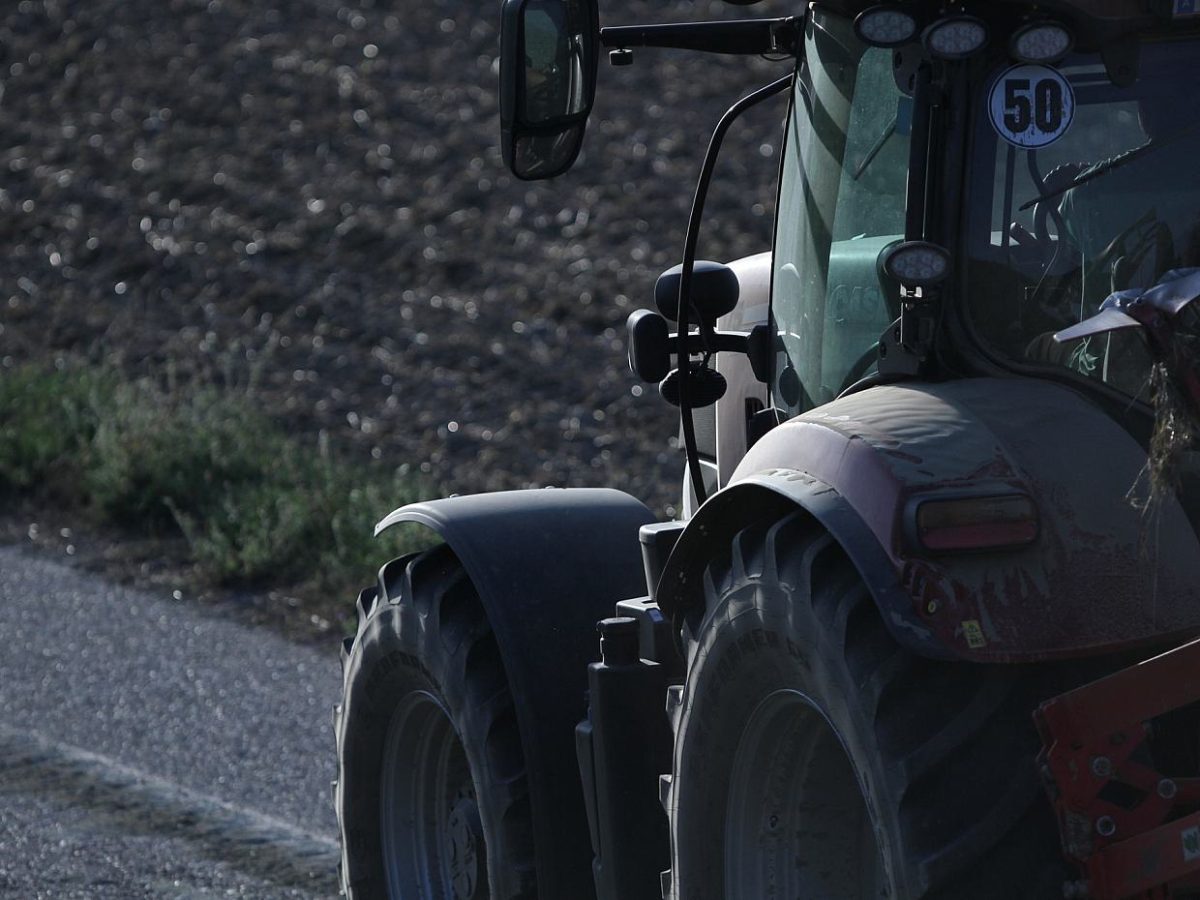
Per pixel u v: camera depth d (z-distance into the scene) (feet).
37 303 170.50
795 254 50.14
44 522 120.57
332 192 200.75
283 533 111.04
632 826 47.67
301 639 96.68
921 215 41.57
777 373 51.62
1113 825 35.12
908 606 36.14
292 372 151.64
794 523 40.45
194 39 252.62
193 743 80.69
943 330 41.14
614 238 186.39
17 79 239.50
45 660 93.09
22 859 67.31
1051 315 41.68
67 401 136.67
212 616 100.83
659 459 128.57
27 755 79.10
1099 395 40.37
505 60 47.85
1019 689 36.35
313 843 69.05
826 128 47.96
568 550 53.42
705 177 54.60
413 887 56.24
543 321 164.35
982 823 35.42
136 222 192.24
